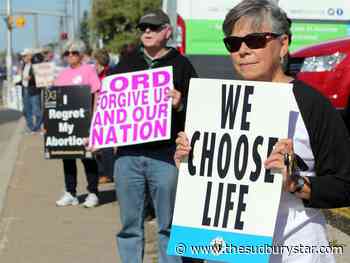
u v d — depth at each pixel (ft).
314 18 37.93
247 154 9.37
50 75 54.95
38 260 20.21
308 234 9.55
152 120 15.98
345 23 38.19
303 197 9.20
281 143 9.05
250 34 9.47
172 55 16.34
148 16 16.07
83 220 25.23
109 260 20.15
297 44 38.06
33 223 24.88
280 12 9.57
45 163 39.86
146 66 16.30
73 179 27.84
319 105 9.32
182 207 9.65
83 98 26.04
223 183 9.48
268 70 9.61
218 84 9.55
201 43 38.50
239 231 9.37
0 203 28.14
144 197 16.42
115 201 28.48
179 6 38.34
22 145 49.26
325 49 29.25
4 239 22.65
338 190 9.20
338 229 21.33
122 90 16.38
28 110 56.85
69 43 26.66
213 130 9.56
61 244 21.95
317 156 9.39
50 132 26.40
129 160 16.14
